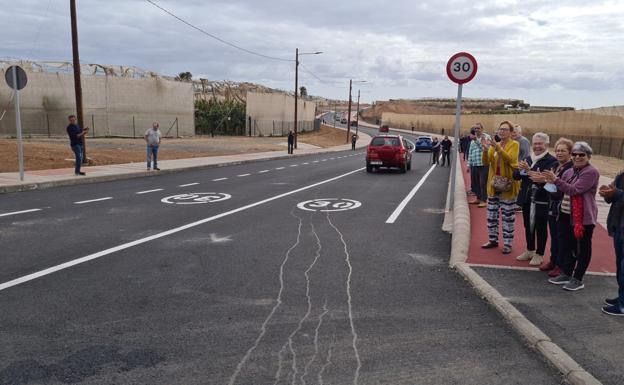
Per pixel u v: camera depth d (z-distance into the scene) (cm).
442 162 2814
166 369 364
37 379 347
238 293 531
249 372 361
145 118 4450
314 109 8719
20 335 420
